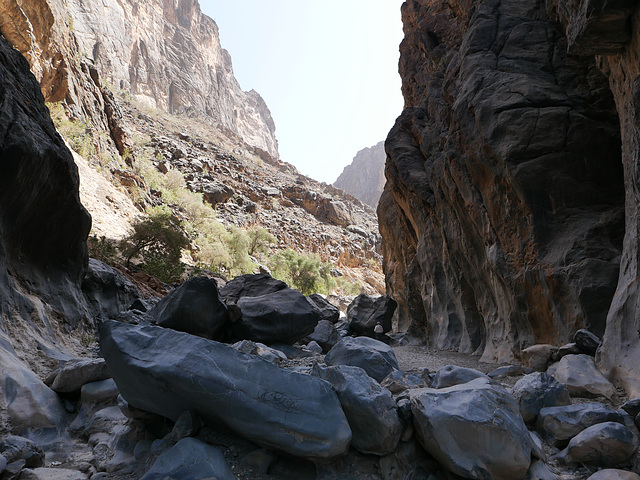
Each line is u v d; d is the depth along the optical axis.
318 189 103.12
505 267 8.77
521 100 8.45
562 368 5.29
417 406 3.38
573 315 7.14
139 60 99.12
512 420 3.29
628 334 5.10
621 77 6.12
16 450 3.20
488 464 3.09
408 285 16.02
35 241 6.52
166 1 127.19
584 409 3.80
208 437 3.30
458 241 11.62
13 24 27.41
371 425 3.26
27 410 3.92
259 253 51.34
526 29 9.38
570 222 7.79
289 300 8.70
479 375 4.48
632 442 3.33
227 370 3.22
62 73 31.98
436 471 3.30
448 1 14.67
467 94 9.23
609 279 6.88
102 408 4.22
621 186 7.83
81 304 7.36
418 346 14.51
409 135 15.26
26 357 5.12
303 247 65.81
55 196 6.59
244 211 63.44
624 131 6.07
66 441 3.85
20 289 5.95
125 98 80.19
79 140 29.98
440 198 12.40
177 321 7.37
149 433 3.69
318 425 3.10
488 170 8.90
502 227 8.90
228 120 142.50
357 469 3.24
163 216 22.83
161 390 3.25
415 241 16.11
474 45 9.74
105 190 28.17
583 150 7.88
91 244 18.17
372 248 79.56
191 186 59.19
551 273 7.50
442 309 12.96
